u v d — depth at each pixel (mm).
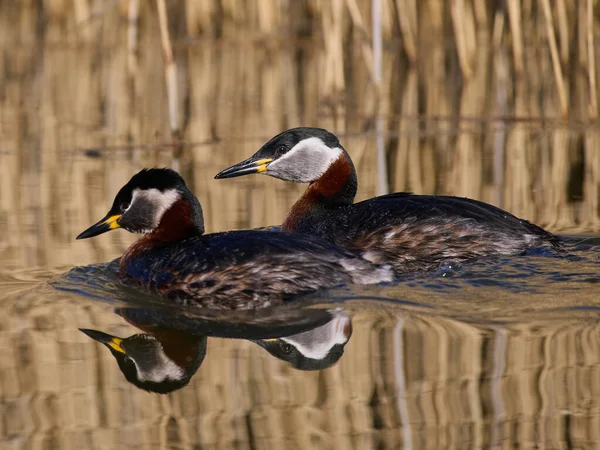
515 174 18031
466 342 9875
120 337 10508
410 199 13711
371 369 9344
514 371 9180
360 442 8062
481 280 11805
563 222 14781
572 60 27016
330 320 10680
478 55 29688
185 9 32125
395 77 27719
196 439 8203
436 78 27422
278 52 30875
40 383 9320
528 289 11414
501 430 8195
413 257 12828
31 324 10867
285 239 11828
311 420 8453
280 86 26734
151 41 32156
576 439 8031
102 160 19141
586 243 13461
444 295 11273
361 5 29125
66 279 12445
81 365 9742
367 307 10984
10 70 28797
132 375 9539
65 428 8461
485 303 10969
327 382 9203
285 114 23375
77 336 10508
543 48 29203
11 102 24891
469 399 8695
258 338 10555
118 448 8039
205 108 24172
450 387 8906
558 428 8156
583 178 17656
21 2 33906
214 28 32469
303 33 32094
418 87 26453
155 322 11016
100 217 15219
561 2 24516
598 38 28375
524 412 8430
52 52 31109
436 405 8570
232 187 17641
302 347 10195
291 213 14578
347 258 11742
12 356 9914
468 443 8000
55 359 9875
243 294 11367
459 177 17828
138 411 8734
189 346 10297
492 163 18891
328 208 14438
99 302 11656
